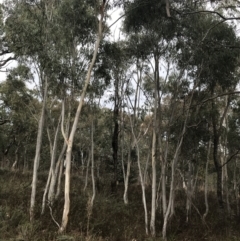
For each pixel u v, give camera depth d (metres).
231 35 12.09
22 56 11.62
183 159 15.81
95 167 27.88
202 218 14.43
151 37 12.42
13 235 8.94
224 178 20.95
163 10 11.51
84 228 10.28
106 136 25.06
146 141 21.09
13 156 40.53
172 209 13.52
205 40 12.00
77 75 11.42
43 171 30.88
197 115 13.92
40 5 11.69
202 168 22.67
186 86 13.05
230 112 20.09
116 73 16.25
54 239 8.89
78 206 12.91
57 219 10.63
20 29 10.88
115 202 16.84
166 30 12.04
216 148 16.09
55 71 10.92
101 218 11.46
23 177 22.97
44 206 11.49
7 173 24.72
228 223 14.55
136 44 12.95
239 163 21.92
